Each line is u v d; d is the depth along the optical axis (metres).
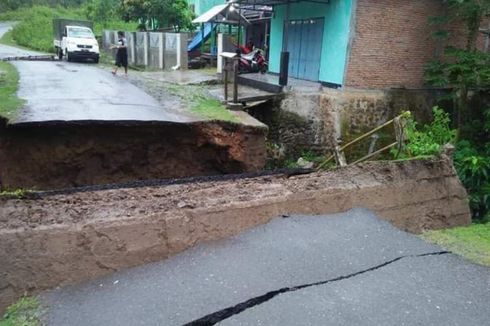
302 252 3.90
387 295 3.32
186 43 19.58
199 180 5.58
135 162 8.67
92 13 39.03
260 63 16.59
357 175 5.25
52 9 49.00
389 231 4.48
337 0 12.23
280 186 4.86
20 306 3.24
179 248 3.97
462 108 11.62
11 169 7.70
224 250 3.96
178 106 10.48
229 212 4.24
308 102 11.99
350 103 11.87
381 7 11.90
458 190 5.74
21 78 13.48
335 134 11.70
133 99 10.93
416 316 3.07
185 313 3.04
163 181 5.59
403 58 12.54
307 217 4.62
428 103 12.80
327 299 3.23
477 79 10.65
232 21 17.48
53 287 3.46
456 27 12.82
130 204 4.07
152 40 21.95
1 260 3.28
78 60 22.30
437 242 4.54
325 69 13.02
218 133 9.11
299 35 14.54
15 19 46.25
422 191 5.44
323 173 5.34
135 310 3.09
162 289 3.36
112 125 8.21
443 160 5.73
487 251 4.29
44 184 7.98
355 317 3.03
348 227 4.48
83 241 3.55
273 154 11.87
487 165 9.49
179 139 8.91
